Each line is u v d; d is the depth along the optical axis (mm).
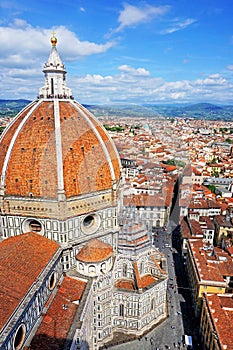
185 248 142125
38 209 79812
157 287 94750
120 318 93375
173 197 153125
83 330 67438
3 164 81375
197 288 102375
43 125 82438
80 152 83000
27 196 79812
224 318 81875
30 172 79375
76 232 83500
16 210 81625
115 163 95500
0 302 55406
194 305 106250
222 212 170000
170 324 99188
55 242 81125
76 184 80938
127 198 134500
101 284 83688
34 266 68812
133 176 141125
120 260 95312
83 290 77938
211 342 80812
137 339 92062
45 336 62000
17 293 59250
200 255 117000
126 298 90188
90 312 78625
